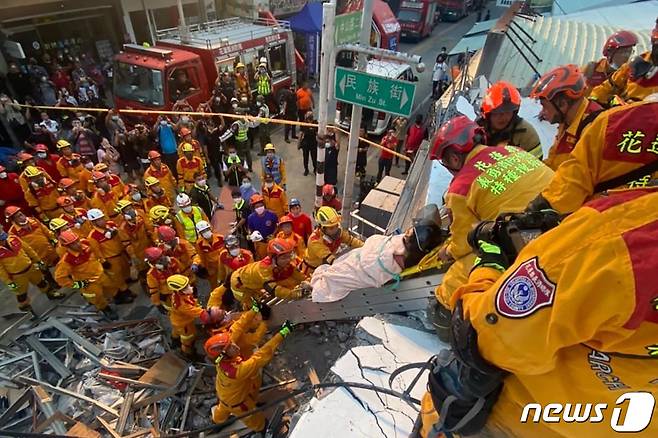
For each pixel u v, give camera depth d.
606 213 0.89
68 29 15.28
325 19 4.89
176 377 5.74
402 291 3.05
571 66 3.03
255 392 4.73
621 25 13.02
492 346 1.09
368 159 12.60
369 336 3.04
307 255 5.68
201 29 13.92
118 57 11.31
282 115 13.38
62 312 7.06
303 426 2.45
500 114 3.38
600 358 1.00
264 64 12.82
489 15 29.47
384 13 16.84
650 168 1.46
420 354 2.84
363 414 2.49
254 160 12.49
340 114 13.33
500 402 1.33
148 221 7.59
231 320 5.59
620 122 1.50
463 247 2.28
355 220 6.85
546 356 0.99
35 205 8.23
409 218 4.69
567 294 0.89
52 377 5.83
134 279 7.98
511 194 2.13
